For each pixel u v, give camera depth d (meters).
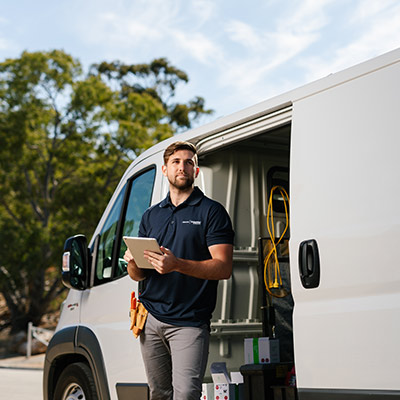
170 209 3.82
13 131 22.39
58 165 24.16
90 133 23.67
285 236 4.96
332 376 3.10
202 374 3.64
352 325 3.03
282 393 3.90
